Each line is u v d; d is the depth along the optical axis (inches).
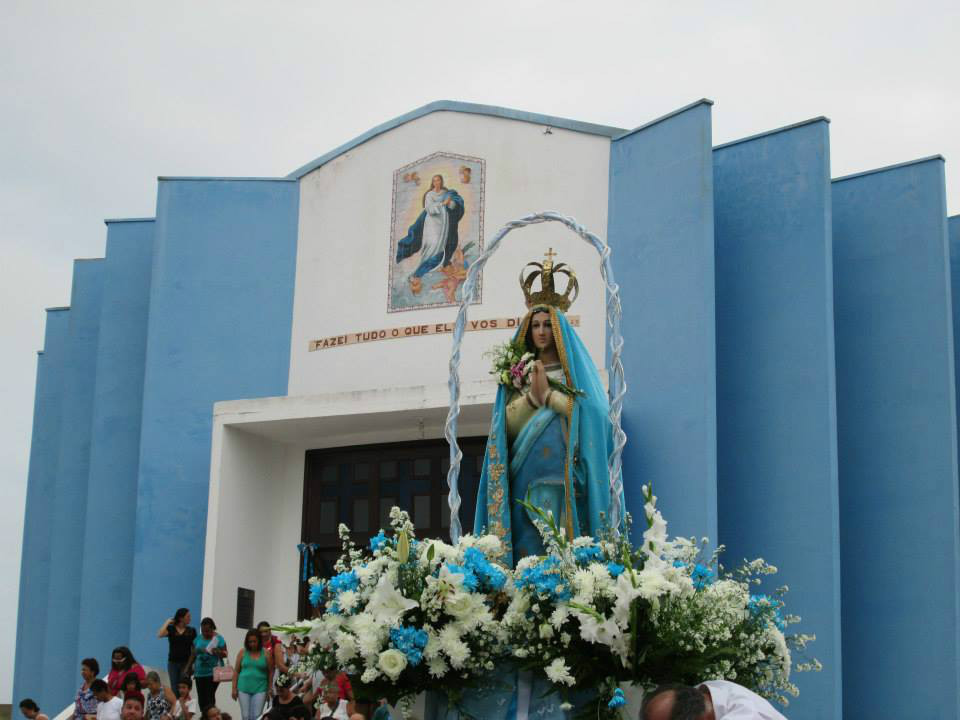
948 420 858.1
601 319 903.1
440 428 939.3
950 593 832.9
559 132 944.3
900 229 897.5
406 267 973.8
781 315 870.4
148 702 787.4
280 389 1001.5
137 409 1061.1
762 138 900.6
